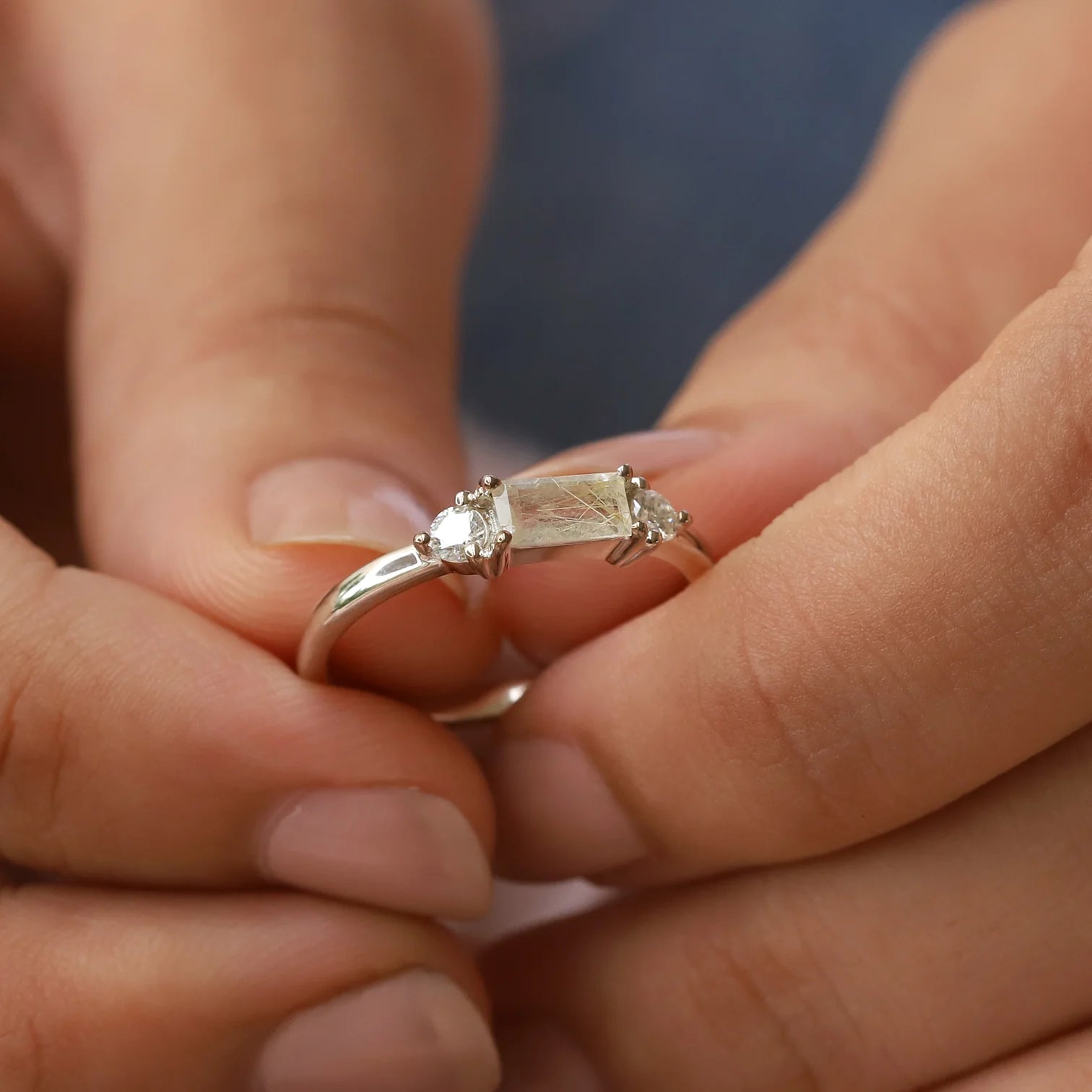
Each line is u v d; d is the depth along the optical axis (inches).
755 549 6.9
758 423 7.2
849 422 7.2
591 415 11.3
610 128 12.7
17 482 8.4
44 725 6.9
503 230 12.3
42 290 8.2
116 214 7.7
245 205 7.5
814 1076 7.2
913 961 7.1
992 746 6.8
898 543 6.7
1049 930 7.0
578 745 7.1
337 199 7.6
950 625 6.7
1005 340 6.7
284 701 6.9
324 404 7.3
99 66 7.8
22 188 8.1
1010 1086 7.1
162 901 7.0
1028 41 7.9
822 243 7.8
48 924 7.0
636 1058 7.3
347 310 7.5
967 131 7.8
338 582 7.0
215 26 7.7
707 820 7.0
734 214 12.2
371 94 7.8
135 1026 6.9
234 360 7.3
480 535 6.7
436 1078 7.0
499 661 7.4
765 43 13.2
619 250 12.1
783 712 6.8
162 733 6.9
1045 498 6.6
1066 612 6.6
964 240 7.6
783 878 7.2
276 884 7.1
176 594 7.1
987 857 7.0
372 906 7.1
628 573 7.1
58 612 6.9
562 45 13.2
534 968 7.4
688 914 7.3
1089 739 6.9
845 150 12.4
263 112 7.6
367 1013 7.0
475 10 8.4
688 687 6.9
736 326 7.7
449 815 7.0
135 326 7.5
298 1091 7.0
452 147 8.1
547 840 7.2
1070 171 7.7
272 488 7.1
